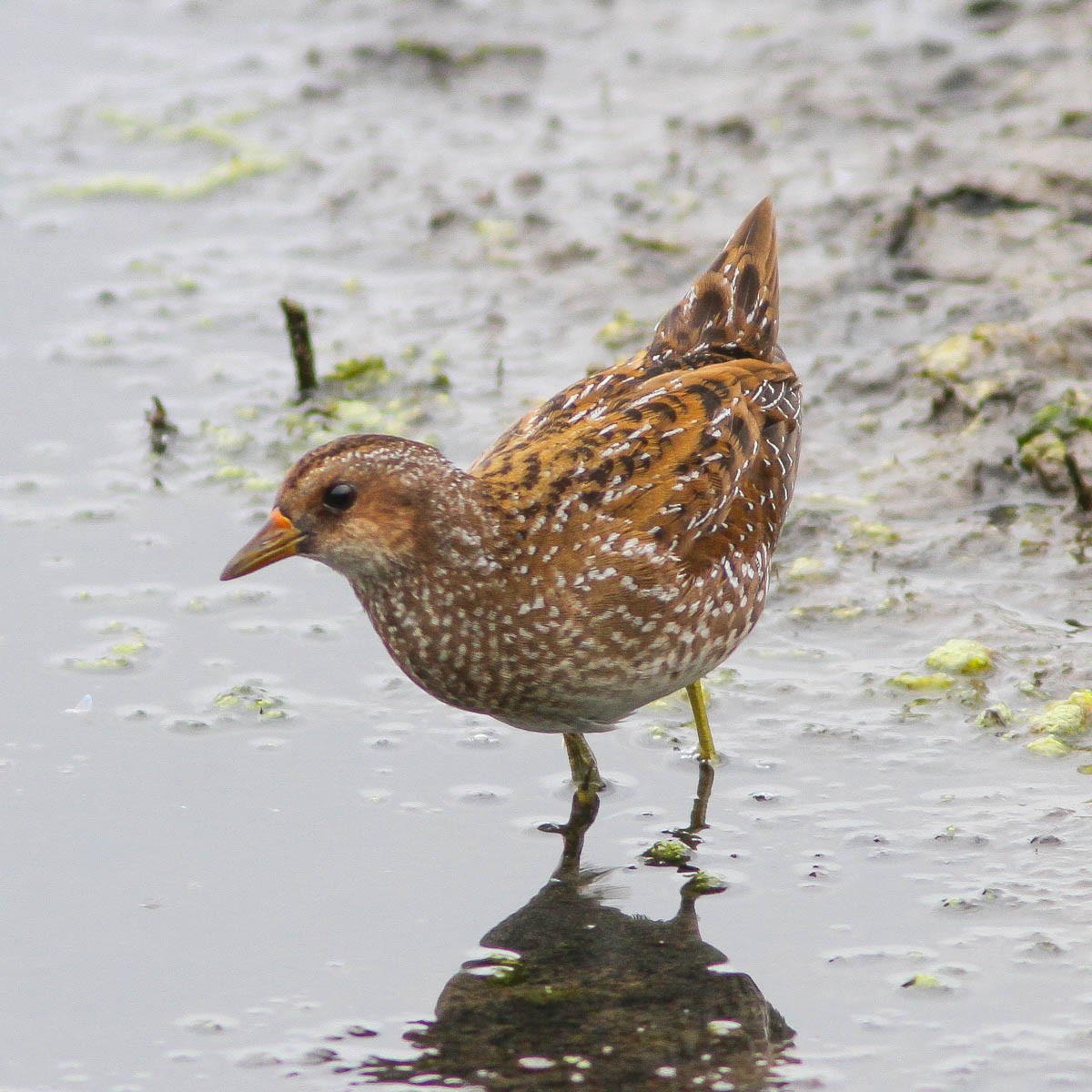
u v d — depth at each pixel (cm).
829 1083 748
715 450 963
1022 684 1047
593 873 908
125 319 1544
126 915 877
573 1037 788
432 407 1397
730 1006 802
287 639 1139
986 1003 791
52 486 1315
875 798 957
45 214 1719
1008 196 1554
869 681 1066
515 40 2017
